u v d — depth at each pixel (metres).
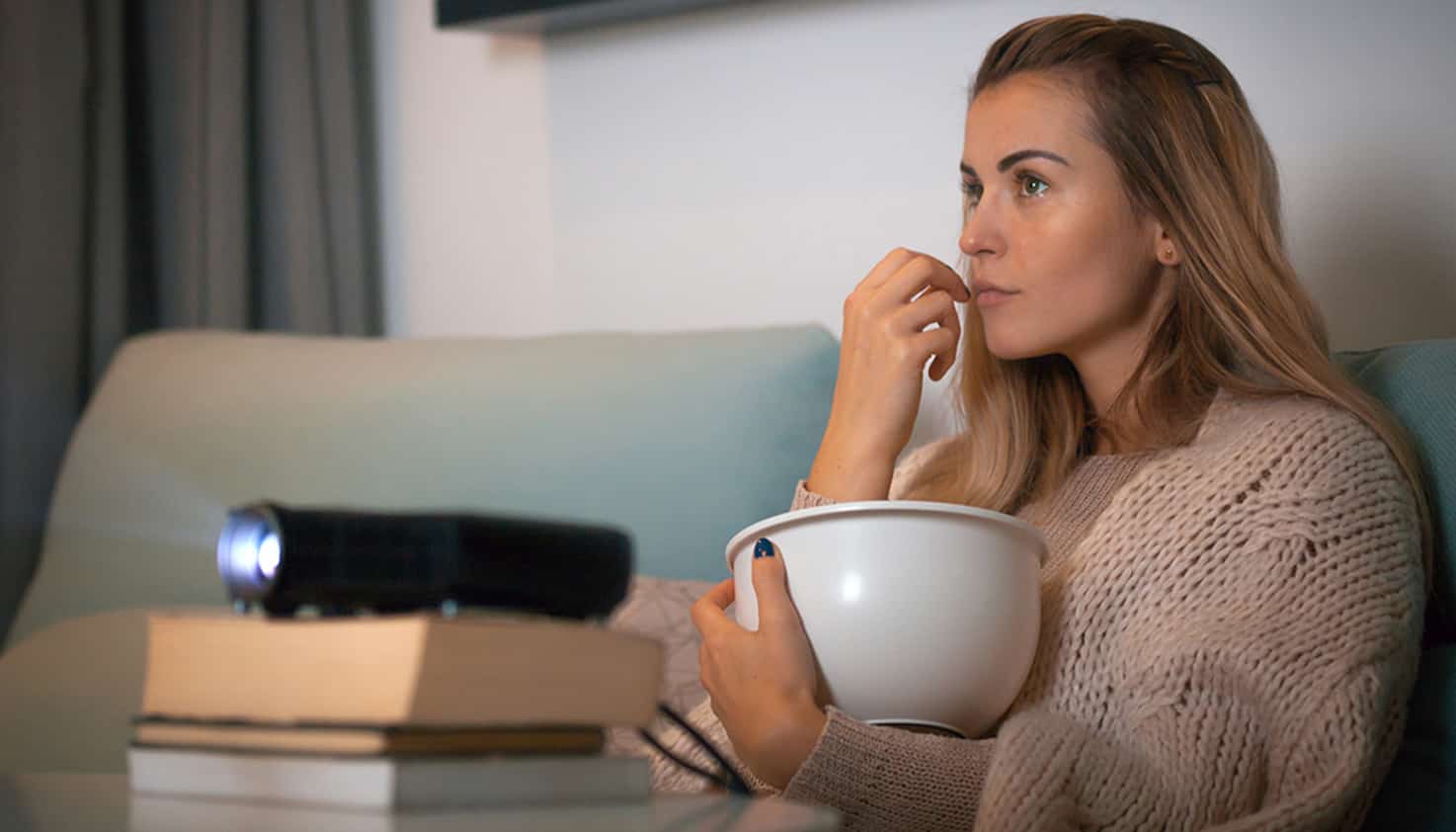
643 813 0.51
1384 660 0.87
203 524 1.57
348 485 1.52
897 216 1.60
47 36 1.84
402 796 0.48
